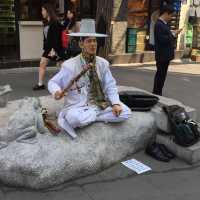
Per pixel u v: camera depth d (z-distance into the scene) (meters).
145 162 4.50
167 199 3.75
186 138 4.53
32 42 9.77
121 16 10.51
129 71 9.92
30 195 3.69
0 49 9.52
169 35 6.77
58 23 7.36
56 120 4.48
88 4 10.40
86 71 4.28
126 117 4.49
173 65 11.28
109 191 3.85
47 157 3.80
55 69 9.53
